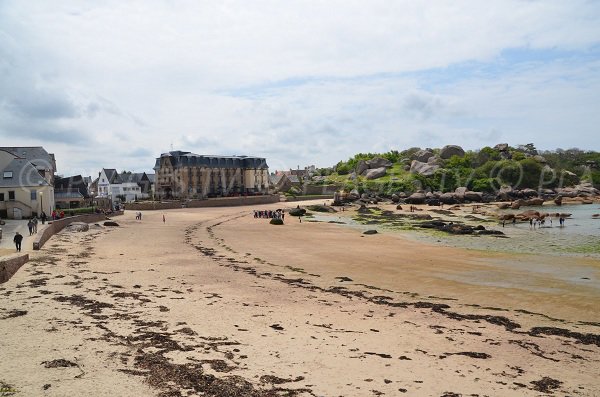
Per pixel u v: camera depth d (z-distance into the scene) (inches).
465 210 3730.3
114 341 617.9
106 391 463.2
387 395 488.7
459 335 720.3
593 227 2468.0
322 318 793.6
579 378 562.3
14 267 1058.1
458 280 1161.4
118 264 1268.5
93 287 957.2
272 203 4992.6
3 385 468.4
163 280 1072.2
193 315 773.3
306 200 5457.7
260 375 527.5
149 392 466.3
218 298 911.7
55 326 674.2
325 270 1293.1
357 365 573.9
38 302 812.0
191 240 1930.4
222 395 467.8
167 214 3457.2
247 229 2493.8
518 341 698.8
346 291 1029.2
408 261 1444.4
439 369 572.7
